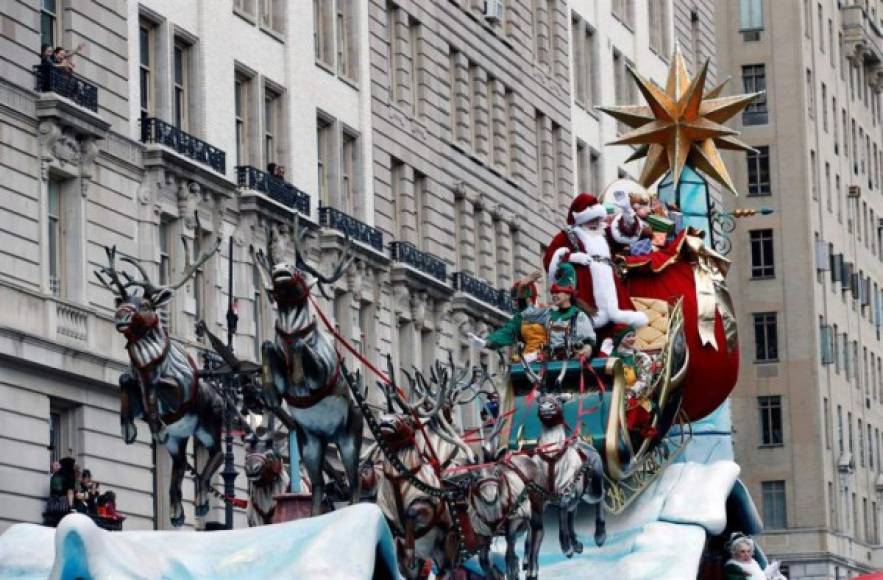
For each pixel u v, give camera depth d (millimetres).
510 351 36375
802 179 130875
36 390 57656
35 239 58594
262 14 71938
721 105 42312
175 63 66688
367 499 32938
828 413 132375
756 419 130000
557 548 35469
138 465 61812
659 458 37344
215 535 26891
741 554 36750
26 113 58250
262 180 69000
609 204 38500
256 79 70875
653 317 37594
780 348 130125
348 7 78500
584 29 100312
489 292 88438
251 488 32312
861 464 140250
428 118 84562
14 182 57750
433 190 84562
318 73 75062
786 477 128875
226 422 31891
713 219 43000
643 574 33719
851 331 140250
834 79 140750
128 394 29547
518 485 32062
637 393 36094
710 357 38312
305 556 25891
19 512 56531
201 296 66062
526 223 93625
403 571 31203
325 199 75875
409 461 31234
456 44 87438
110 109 62188
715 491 35875
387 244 79812
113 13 62781
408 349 81062
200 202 65812
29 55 58875
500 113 91625
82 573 25297
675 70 42688
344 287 75062
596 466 33344
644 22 106938
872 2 152125
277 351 29375
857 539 137250
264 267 29797
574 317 36031
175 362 29562
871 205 149875
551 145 96625
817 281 131750
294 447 30906
